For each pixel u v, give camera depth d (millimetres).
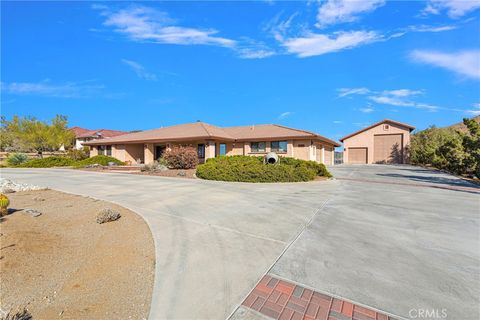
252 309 2502
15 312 2508
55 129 33688
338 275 3168
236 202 7652
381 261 3568
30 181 12969
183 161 18297
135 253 3928
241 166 13672
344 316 2393
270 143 23359
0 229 4746
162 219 5742
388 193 9523
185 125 26547
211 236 4609
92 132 46656
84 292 2883
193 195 8859
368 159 33688
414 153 29953
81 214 6207
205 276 3152
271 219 5754
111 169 20672
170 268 3371
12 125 32031
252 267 3385
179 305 2574
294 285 2936
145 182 12578
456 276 3145
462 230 5000
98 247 4160
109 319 2420
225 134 24438
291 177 12883
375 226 5246
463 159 16391
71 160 27844
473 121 14867
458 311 2463
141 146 28406
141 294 2832
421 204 7492
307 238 4500
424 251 3934
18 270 3299
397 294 2750
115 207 6949
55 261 3641
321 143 26703
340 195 9000
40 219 5691
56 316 2465
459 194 9414
